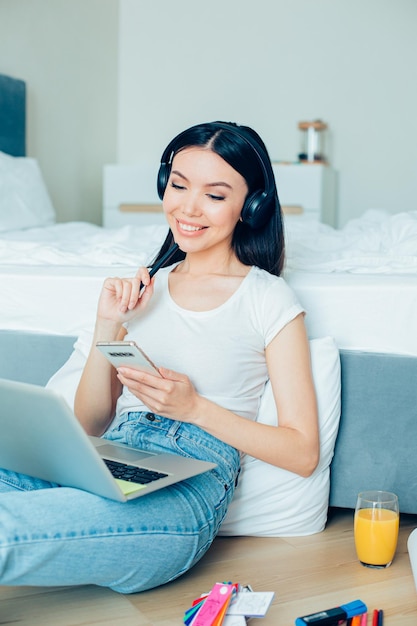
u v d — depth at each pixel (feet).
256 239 4.94
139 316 4.83
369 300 5.40
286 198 13.58
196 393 4.42
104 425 5.01
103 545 3.90
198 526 4.18
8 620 4.10
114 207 14.28
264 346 4.70
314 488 5.18
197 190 4.55
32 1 12.94
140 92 15.60
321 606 4.27
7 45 12.44
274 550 5.01
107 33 15.14
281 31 14.71
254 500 5.11
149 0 15.34
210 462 4.35
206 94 15.26
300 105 14.76
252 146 4.56
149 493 4.13
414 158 14.26
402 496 5.35
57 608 4.25
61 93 13.82
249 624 4.04
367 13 14.23
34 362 6.08
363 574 4.68
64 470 4.04
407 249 6.59
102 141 15.23
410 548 4.60
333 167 14.73
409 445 5.30
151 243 7.47
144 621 4.10
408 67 14.12
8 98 12.00
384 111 14.33
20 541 3.70
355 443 5.37
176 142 4.72
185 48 15.26
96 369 4.82
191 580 4.57
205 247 4.69
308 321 5.52
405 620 4.12
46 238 9.11
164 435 4.56
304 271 6.18
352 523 5.52
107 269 6.30
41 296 6.11
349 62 14.42
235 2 14.90
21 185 10.69
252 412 4.83
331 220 14.57
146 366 4.24
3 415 3.99
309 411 4.60
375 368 5.30
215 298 4.71
